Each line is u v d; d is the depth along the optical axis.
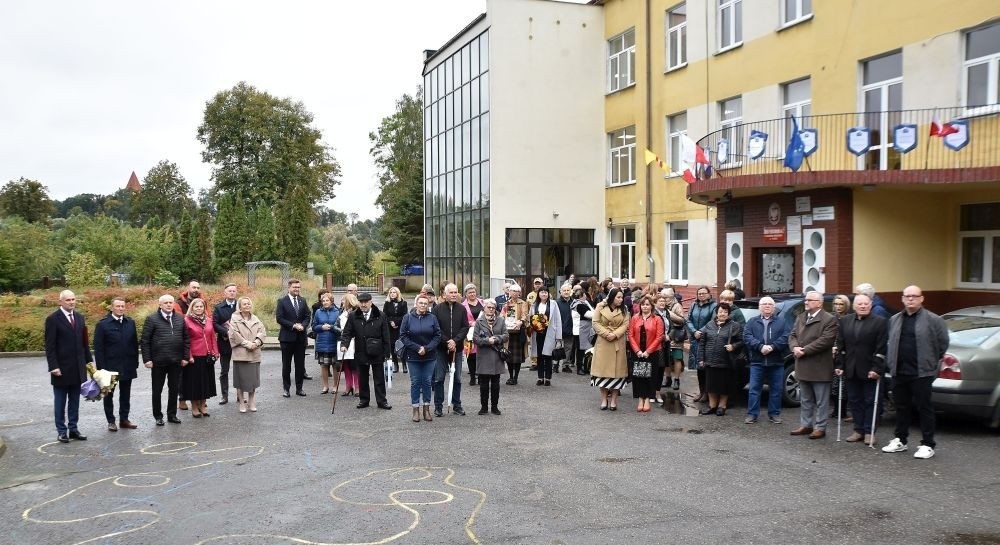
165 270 43.28
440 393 11.09
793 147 15.45
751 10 20.03
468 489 7.23
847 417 10.77
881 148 16.06
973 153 14.09
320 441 9.46
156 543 5.89
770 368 10.42
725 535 5.85
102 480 7.78
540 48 26.70
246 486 7.45
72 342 9.77
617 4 26.44
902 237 15.69
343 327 12.36
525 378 15.09
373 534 6.00
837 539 5.75
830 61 17.48
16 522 6.45
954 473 7.61
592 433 9.77
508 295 15.19
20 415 11.67
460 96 29.67
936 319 8.28
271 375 15.84
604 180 27.39
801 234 16.38
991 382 9.17
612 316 11.39
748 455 8.50
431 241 33.78
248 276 32.88
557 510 6.54
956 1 14.52
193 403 11.28
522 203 26.62
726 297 11.05
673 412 11.27
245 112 58.34
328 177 63.84
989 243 15.24
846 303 10.58
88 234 45.16
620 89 26.30
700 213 22.27
